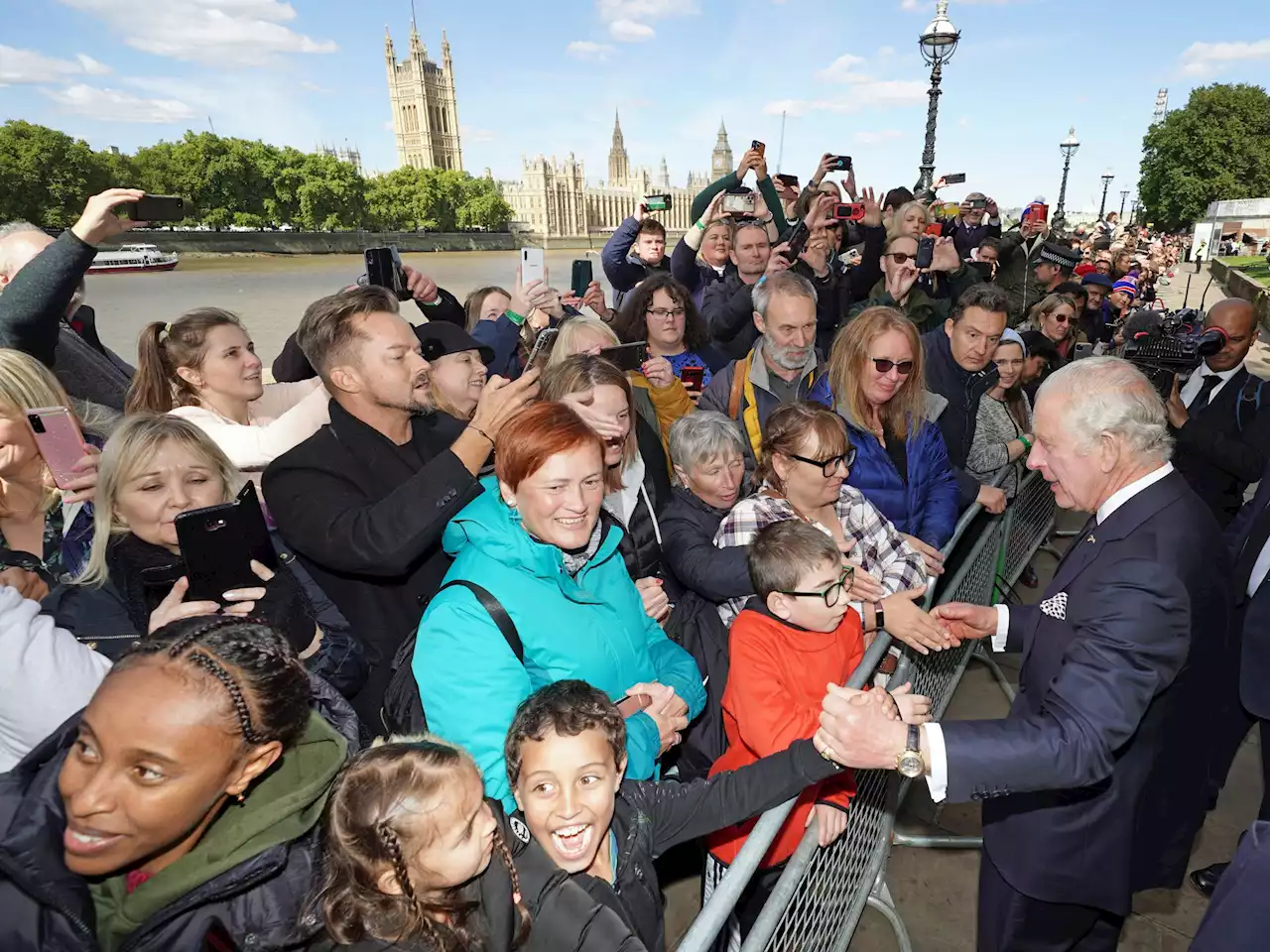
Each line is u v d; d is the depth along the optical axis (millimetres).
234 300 33500
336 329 1988
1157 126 61125
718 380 3406
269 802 1142
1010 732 1518
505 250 108750
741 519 2426
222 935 1075
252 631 1133
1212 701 1906
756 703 1959
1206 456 3729
